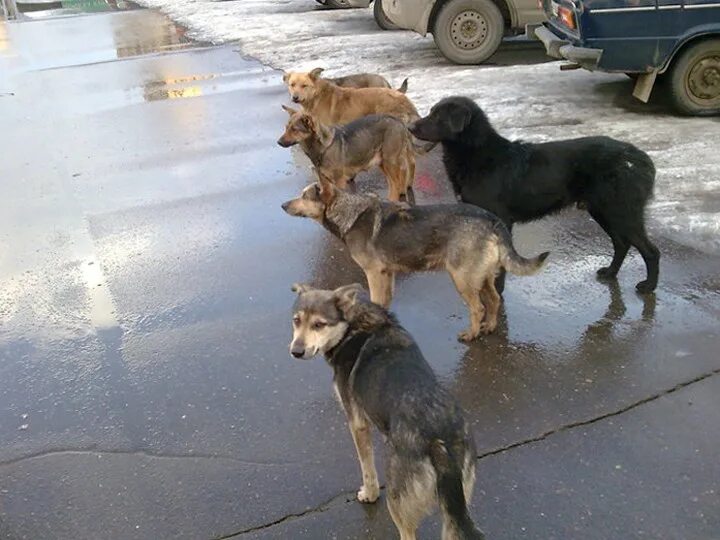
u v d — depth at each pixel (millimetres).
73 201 4168
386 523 1816
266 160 4668
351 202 2672
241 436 2166
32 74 7684
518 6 6324
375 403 1648
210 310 2916
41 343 2744
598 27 4496
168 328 2801
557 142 2824
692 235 3188
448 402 1553
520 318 2713
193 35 9289
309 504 1892
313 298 1858
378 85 5230
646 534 1724
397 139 3855
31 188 4414
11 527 1865
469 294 2541
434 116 2842
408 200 3943
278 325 2766
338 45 7809
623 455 1988
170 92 6523
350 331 1817
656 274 2766
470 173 2877
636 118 4742
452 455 1458
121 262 3387
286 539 1781
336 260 3289
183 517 1869
